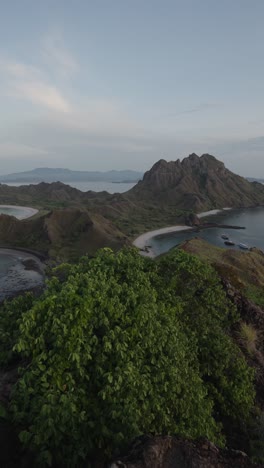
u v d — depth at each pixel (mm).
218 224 159000
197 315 12156
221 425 10016
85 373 7613
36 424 6562
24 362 8734
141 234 132875
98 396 7449
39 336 7863
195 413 8719
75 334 7879
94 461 6578
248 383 11602
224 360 11344
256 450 9797
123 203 185250
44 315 8406
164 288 12164
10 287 64250
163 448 6066
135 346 8430
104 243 99312
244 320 15758
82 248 98438
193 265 13367
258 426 10547
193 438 7398
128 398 7254
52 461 6461
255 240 124375
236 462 6203
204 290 13258
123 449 6430
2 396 7691
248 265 44250
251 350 14258
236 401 10938
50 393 6918
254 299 23234
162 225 152250
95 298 8898
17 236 108625
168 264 13180
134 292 10039
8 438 6672
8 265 83312
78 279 9734
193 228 149000
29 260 88000
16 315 10195
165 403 8117
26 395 7008
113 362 7930
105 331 8461
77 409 7012
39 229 108938
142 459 5715
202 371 10953
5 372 8750
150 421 7344
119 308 8961
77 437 6535
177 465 5859
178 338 10078
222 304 13773
